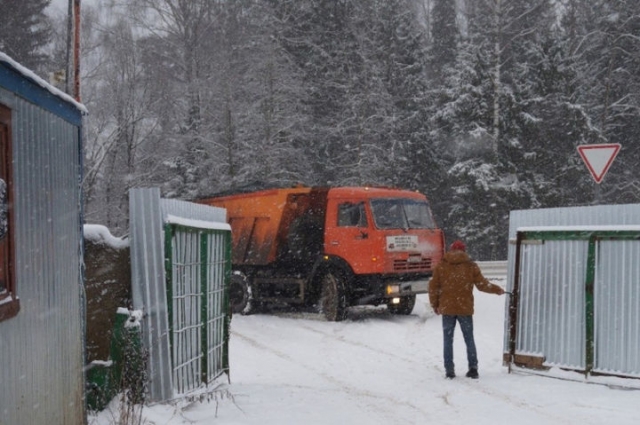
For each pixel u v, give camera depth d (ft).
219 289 27.25
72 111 17.22
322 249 48.55
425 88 119.75
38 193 14.83
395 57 119.14
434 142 111.86
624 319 25.93
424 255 48.65
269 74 90.99
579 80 114.83
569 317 27.37
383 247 46.65
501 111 103.81
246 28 107.34
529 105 108.06
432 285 29.01
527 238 28.73
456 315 28.58
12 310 13.07
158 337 21.30
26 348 13.92
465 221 102.94
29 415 14.01
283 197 51.31
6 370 12.87
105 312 21.22
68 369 16.69
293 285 50.44
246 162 91.15
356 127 102.63
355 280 46.96
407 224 48.32
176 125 99.19
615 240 26.32
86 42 95.81
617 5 117.39
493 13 99.81
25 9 108.47
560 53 109.81
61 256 16.34
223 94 90.74
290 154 92.63
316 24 114.32
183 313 22.89
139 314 20.92
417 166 110.93
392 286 46.55
